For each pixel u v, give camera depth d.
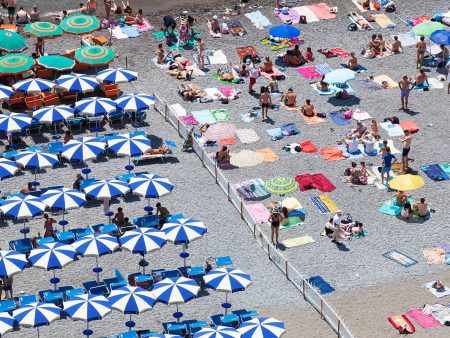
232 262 67.50
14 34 86.06
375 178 75.50
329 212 72.19
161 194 69.56
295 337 61.31
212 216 71.69
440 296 64.88
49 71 85.19
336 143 79.25
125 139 74.12
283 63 88.94
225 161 76.94
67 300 61.03
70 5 97.44
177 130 80.44
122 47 89.94
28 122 76.12
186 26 89.94
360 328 62.31
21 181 74.44
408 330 61.88
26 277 66.12
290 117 82.12
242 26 92.75
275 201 73.00
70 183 74.50
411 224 71.31
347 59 89.38
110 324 62.66
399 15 94.88
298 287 65.31
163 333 61.44
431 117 82.56
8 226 70.50
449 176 76.00
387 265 67.69
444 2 96.94
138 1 96.94
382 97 84.81
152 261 67.56
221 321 61.56
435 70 88.38
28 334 61.56
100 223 70.75
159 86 85.75
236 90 85.25
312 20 93.94
